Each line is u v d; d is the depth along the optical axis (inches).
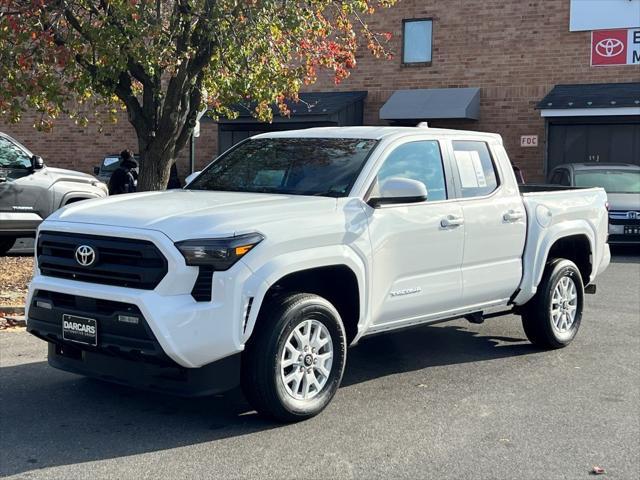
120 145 903.7
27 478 166.4
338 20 438.0
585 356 279.4
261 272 187.8
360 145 235.0
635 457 183.0
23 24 327.9
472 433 197.8
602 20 736.3
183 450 183.6
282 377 196.1
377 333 228.2
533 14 760.3
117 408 214.4
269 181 236.2
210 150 870.4
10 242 495.5
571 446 189.6
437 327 329.1
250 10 342.3
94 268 191.6
